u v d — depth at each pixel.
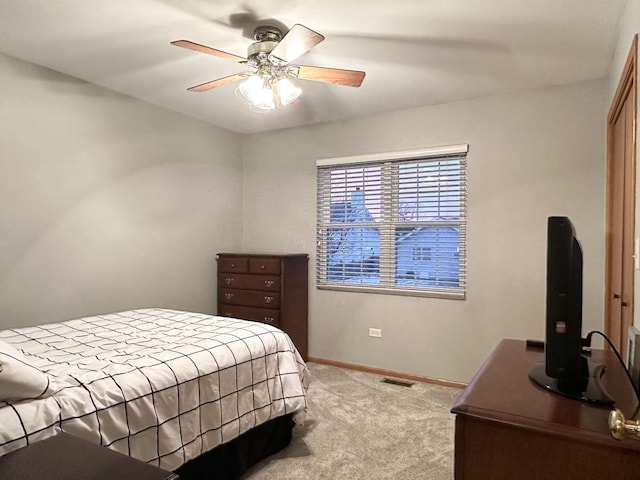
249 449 2.17
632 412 1.01
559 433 0.92
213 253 4.23
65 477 0.92
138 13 2.15
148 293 3.57
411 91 3.24
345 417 2.83
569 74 2.90
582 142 3.04
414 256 3.72
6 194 2.65
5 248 2.65
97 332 2.33
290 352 2.48
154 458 1.62
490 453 1.01
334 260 4.12
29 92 2.76
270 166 4.47
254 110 3.70
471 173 3.43
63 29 2.32
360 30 2.30
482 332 3.39
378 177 3.88
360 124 3.92
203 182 4.11
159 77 3.01
